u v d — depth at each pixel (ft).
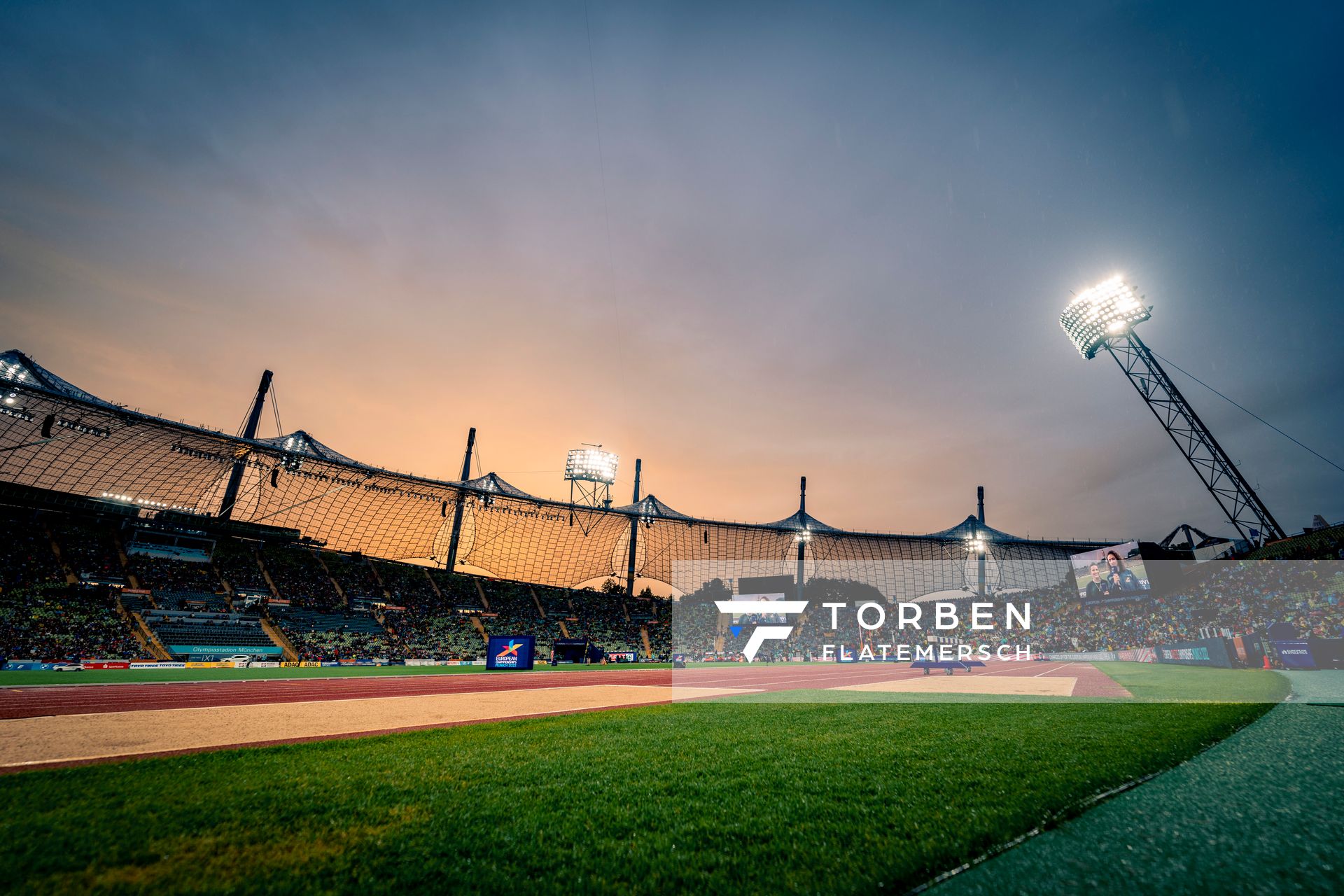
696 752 18.93
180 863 9.29
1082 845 9.06
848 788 13.69
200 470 132.36
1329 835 9.08
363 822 11.43
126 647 93.04
